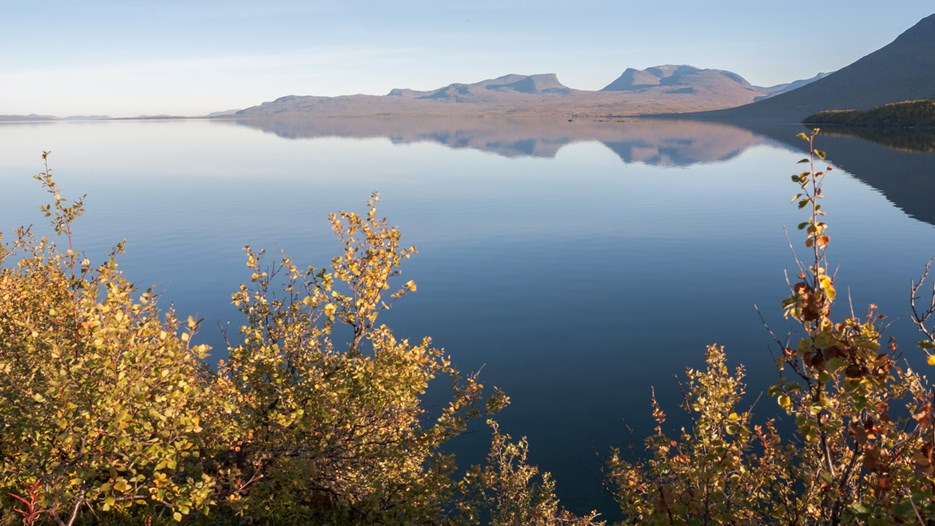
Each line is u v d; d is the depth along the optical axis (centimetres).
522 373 3275
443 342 3834
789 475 895
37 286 1211
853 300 4562
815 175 567
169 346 714
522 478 1424
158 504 951
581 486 2173
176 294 4941
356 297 1164
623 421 2670
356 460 1074
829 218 8181
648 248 6588
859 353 536
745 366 3212
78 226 8206
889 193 10062
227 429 936
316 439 1040
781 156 18000
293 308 1134
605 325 4084
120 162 19438
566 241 7069
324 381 1044
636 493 936
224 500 954
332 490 1076
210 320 4231
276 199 11012
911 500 481
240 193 11888
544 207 9819
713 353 977
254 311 1125
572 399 2914
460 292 5028
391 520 1004
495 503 1588
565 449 2428
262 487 951
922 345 513
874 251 6172
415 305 4675
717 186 12119
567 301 4709
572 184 12962
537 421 2684
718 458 673
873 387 534
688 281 5194
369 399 1008
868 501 601
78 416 695
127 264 6100
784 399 599
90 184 13362
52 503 686
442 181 13838
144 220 8719
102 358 691
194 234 7662
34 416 735
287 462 979
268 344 1075
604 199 10650
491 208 9775
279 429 1019
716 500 669
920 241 6562
